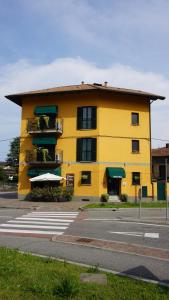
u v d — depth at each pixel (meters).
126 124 38.72
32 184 39.41
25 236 15.05
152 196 38.41
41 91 40.25
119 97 38.84
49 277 7.58
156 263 10.03
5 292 6.32
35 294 6.30
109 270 8.97
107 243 13.12
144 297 6.43
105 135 37.81
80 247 12.45
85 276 7.86
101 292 6.60
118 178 37.81
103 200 36.53
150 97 39.34
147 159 39.00
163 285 7.42
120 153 38.06
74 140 38.44
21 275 7.57
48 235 15.30
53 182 38.47
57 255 11.06
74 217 22.19
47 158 38.88
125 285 7.23
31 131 39.38
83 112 38.53
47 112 39.12
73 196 37.47
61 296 6.28
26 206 30.64
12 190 65.44
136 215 23.92
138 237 14.70
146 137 39.31
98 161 37.22
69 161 38.31
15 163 77.94
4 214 23.94
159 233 15.77
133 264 9.88
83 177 37.50
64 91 37.97
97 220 20.64
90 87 38.66
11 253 10.19
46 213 24.86
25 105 40.91
